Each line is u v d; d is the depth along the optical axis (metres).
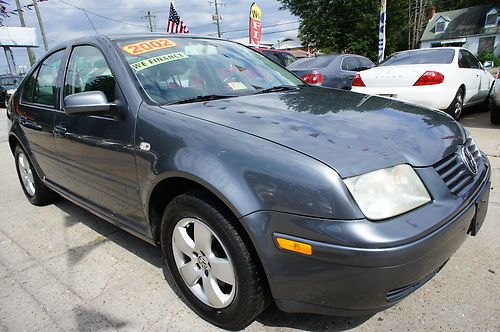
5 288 2.43
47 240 3.07
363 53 28.42
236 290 1.79
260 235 1.61
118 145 2.23
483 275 2.24
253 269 1.72
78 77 2.74
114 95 2.32
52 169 3.17
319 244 1.50
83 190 2.80
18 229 3.32
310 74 7.72
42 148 3.17
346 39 28.55
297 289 1.62
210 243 1.88
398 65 6.39
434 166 1.77
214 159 1.75
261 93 2.58
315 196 1.51
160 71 2.44
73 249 2.89
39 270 2.62
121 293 2.31
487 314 1.93
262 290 1.75
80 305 2.22
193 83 2.48
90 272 2.56
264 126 1.86
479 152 2.38
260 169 1.63
